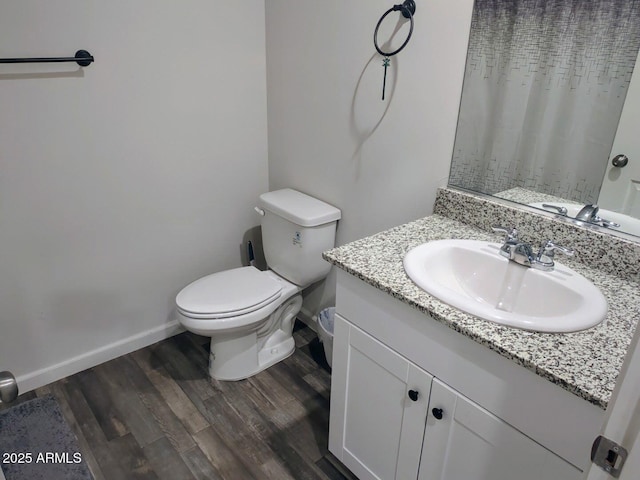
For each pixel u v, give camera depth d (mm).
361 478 1547
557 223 1345
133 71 1851
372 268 1265
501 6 1319
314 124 2055
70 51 1689
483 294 1356
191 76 2012
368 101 1773
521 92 1349
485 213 1516
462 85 1467
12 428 1159
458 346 1067
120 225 2025
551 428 937
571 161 1304
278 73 2166
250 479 1631
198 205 2244
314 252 2031
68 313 2008
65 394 1986
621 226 1245
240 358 2064
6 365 1915
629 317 1051
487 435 1072
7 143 1656
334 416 1580
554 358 912
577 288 1157
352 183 1954
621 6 1114
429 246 1380
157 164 2041
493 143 1455
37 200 1780
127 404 1944
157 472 1646
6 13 1541
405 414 1281
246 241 2512
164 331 2352
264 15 2141
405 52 1590
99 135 1847
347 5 1731
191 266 2342
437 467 1240
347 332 1399
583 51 1202
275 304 2016
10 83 1605
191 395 2004
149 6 1812
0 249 1755
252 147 2342
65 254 1917
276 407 1951
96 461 1681
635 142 1168
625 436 524
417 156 1663
